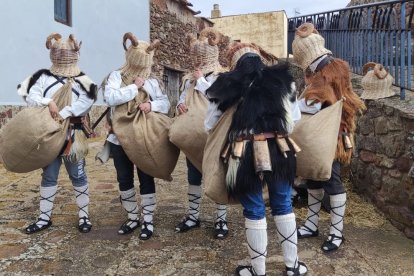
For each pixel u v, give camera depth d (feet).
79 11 29.32
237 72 8.77
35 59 24.94
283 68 8.91
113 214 14.06
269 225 12.78
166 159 11.34
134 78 11.60
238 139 8.43
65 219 13.50
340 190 11.03
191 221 12.48
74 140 11.88
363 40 16.14
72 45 11.91
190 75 11.80
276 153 8.50
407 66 13.28
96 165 22.67
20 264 10.25
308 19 22.52
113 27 33.78
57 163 12.35
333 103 10.42
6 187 17.69
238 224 12.89
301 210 14.10
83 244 11.43
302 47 10.98
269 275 9.57
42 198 12.53
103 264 10.24
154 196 12.13
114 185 18.22
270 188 9.04
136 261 10.36
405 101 12.91
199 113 10.84
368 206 13.96
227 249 11.02
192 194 12.36
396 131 12.33
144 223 12.01
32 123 10.92
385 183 12.98
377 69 13.73
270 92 8.46
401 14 13.35
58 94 11.62
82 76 12.07
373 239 11.64
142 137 11.01
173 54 43.98
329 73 10.61
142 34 38.11
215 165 8.87
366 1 23.40
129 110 11.32
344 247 11.09
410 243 11.37
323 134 10.00
